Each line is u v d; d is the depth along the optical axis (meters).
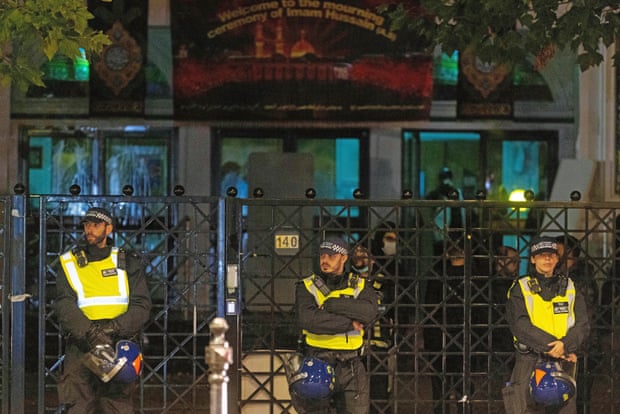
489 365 14.32
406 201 14.18
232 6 23.62
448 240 14.34
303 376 12.62
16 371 13.86
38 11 13.49
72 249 12.77
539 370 12.70
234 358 13.86
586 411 14.60
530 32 15.95
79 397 12.68
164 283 14.09
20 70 14.18
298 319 12.75
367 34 23.62
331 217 14.18
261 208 18.94
